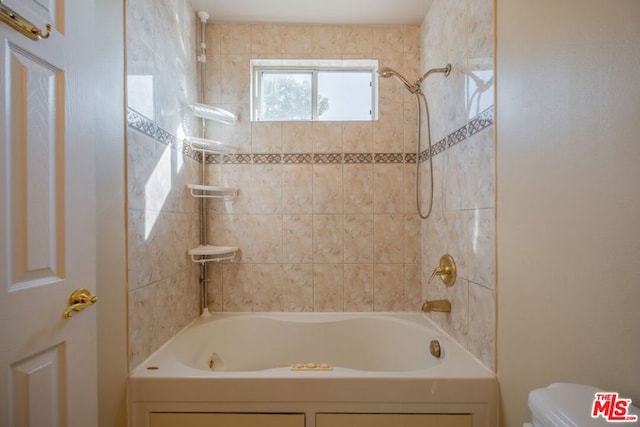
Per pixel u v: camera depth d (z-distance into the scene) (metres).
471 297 1.35
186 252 1.76
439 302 1.56
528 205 0.97
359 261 2.02
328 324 1.90
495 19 1.14
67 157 0.81
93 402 0.90
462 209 1.43
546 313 0.90
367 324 1.92
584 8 0.76
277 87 2.20
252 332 1.91
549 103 0.88
